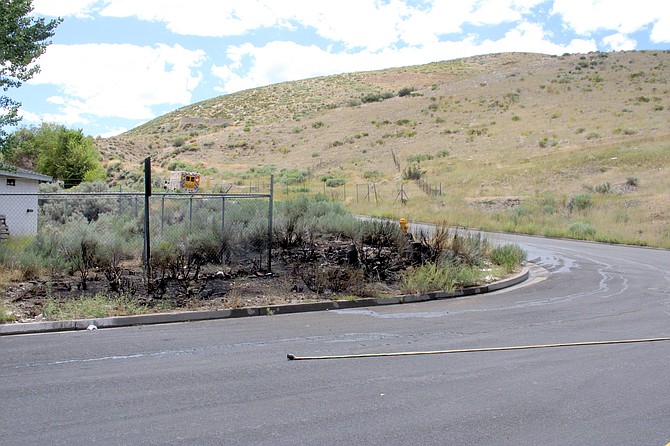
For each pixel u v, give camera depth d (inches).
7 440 196.7
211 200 1013.2
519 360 307.7
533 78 3809.1
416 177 2085.4
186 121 4503.0
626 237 1133.7
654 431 211.3
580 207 1469.0
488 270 671.8
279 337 358.9
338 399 241.8
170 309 427.2
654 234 1153.4
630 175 1710.1
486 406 235.3
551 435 206.5
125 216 826.2
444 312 455.2
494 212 1493.6
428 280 533.6
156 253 561.0
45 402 234.8
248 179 2377.0
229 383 262.4
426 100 3745.1
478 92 3695.9
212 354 314.8
